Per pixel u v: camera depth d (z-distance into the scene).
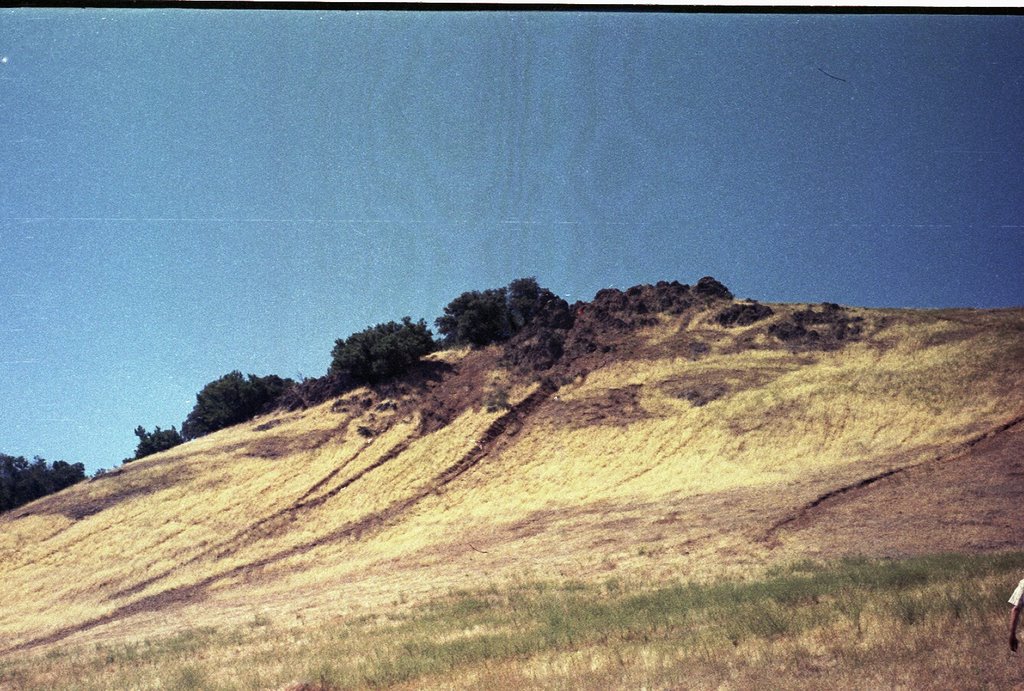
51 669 28.53
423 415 67.94
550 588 30.94
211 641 28.86
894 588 19.16
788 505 37.50
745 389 58.91
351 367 77.69
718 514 38.72
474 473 57.38
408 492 56.59
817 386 55.59
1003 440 41.84
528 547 41.12
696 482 46.66
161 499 60.75
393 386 75.00
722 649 14.28
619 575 31.69
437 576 38.91
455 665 17.34
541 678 14.23
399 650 20.45
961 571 20.81
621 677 13.51
